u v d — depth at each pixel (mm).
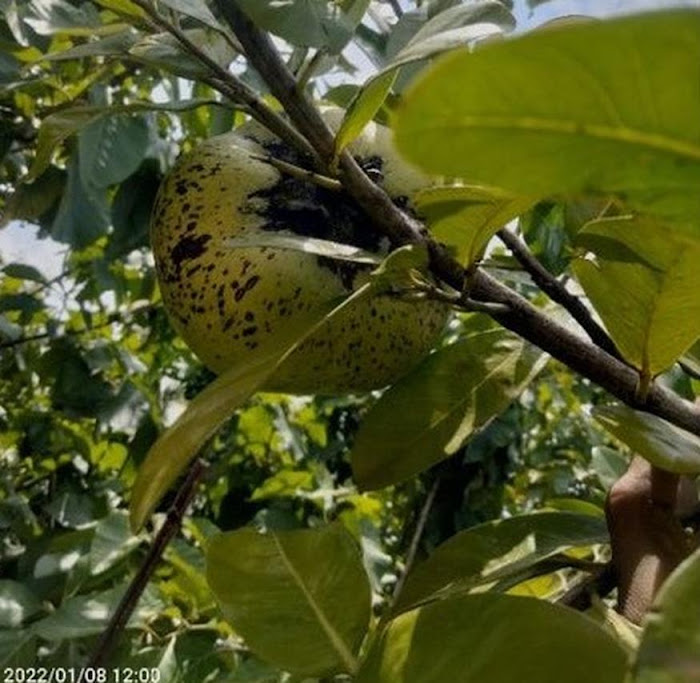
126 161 1372
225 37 663
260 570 592
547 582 832
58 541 1356
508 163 234
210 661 1154
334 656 587
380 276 549
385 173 827
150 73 1458
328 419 2283
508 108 224
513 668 450
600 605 524
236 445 2037
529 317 631
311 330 565
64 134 776
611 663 440
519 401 2066
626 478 627
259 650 586
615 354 669
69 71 1323
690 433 637
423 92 220
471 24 596
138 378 1975
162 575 1338
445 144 229
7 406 2027
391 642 479
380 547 1543
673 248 496
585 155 234
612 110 226
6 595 1220
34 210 1363
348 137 603
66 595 1194
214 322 801
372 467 759
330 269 797
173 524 987
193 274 801
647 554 580
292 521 1800
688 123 227
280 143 850
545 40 210
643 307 542
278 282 787
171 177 841
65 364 1825
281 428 2020
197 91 1518
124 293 2049
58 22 819
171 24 678
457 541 688
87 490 1827
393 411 770
